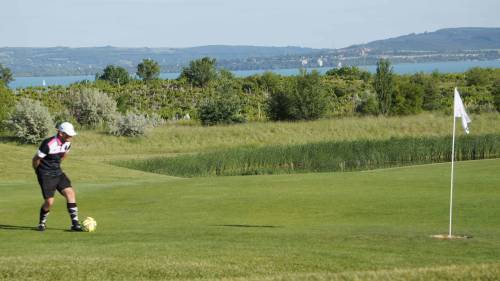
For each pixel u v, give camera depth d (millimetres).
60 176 13250
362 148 40781
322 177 23156
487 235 12406
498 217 14797
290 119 59375
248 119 61438
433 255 10273
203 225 14391
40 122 49219
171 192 20047
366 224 14266
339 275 8688
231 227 13938
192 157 38781
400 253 10422
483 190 18906
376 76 60469
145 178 28078
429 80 70312
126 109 67500
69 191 13328
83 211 16844
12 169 28141
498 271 8695
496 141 40719
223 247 10953
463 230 13109
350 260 9859
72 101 59344
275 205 17219
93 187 22031
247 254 10289
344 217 15328
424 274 8641
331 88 81938
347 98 74750
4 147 32906
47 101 72500
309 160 39469
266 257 10047
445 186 19906
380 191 19188
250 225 14336
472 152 40750
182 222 14930
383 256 10164
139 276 8930
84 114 57719
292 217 15508
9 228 13727
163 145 49469
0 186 22672
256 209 16734
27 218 15500
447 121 53594
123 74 97188
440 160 40188
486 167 24891
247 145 48781
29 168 28625
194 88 84938
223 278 8695
